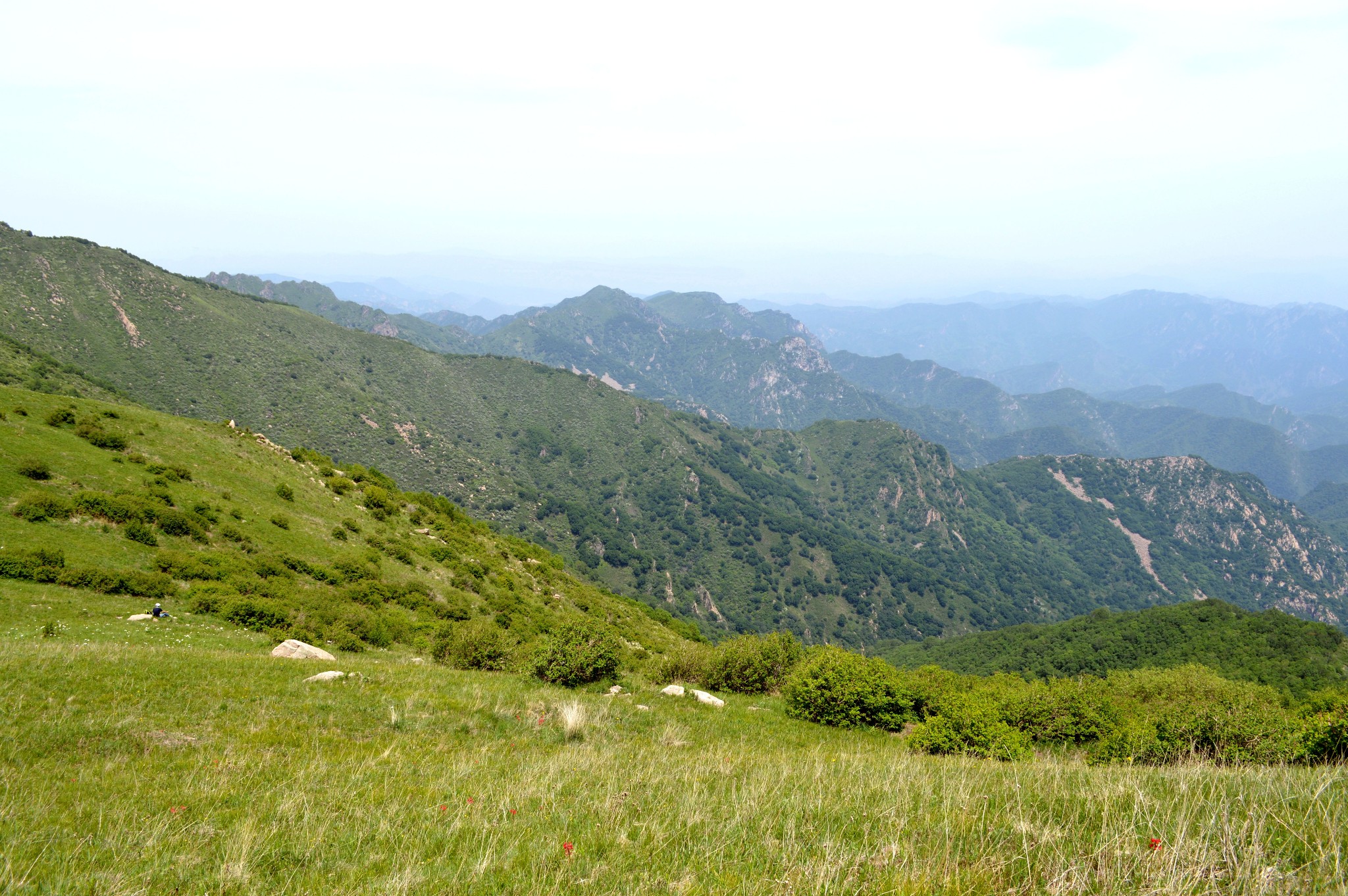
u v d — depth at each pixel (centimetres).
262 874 633
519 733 1436
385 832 734
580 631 2203
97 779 918
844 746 1666
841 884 576
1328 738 1328
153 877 618
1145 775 1002
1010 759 1452
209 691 1443
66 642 1928
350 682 1691
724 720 1834
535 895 566
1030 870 596
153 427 4681
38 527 2977
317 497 5131
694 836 727
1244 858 582
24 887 588
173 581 2992
